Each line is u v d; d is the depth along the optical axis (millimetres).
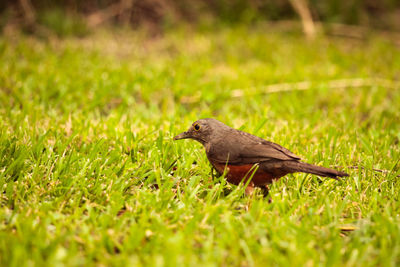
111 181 7695
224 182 7938
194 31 23938
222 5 26641
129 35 22562
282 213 7078
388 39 24531
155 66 17562
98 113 12047
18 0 23328
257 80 16312
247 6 26656
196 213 6746
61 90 13539
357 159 9469
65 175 7777
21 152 8422
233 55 20000
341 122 12406
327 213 6914
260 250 5789
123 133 10172
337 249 5797
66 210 6852
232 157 7742
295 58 19953
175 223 6676
